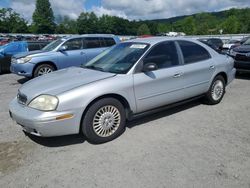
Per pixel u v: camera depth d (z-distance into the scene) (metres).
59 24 106.06
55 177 3.26
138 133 4.45
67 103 3.70
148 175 3.25
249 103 6.05
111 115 4.14
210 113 5.38
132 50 4.76
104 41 10.38
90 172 3.35
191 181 3.12
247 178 3.17
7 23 89.50
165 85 4.71
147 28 102.69
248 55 8.69
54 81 4.19
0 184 3.14
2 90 8.05
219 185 3.04
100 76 4.20
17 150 3.93
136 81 4.30
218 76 5.82
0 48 11.97
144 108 4.52
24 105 3.93
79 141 4.20
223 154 3.72
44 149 3.96
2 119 5.22
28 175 3.31
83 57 9.73
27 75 8.93
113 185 3.08
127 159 3.63
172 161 3.55
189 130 4.54
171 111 5.51
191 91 5.24
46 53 9.10
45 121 3.61
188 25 101.19
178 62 5.00
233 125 4.75
